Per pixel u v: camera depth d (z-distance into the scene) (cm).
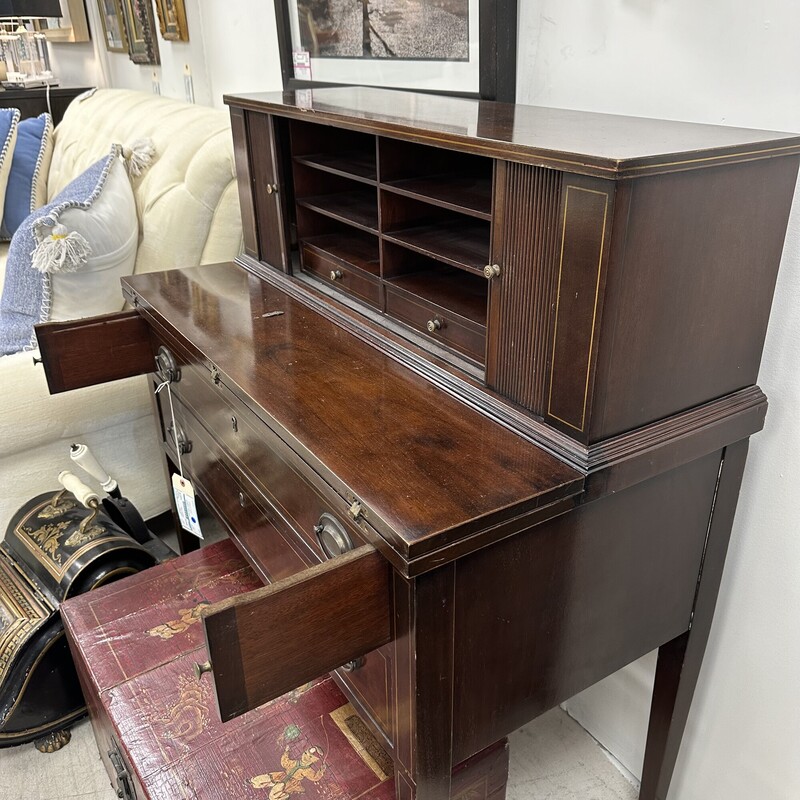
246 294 121
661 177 64
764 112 82
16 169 242
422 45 126
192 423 120
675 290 71
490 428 79
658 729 110
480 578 70
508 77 111
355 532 73
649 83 93
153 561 137
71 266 150
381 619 71
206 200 160
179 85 230
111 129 212
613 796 127
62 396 153
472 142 74
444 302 91
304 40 159
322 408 83
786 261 85
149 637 109
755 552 99
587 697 137
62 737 136
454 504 66
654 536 85
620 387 71
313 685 99
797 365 87
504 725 82
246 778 87
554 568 76
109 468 167
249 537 107
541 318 73
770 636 100
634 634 91
